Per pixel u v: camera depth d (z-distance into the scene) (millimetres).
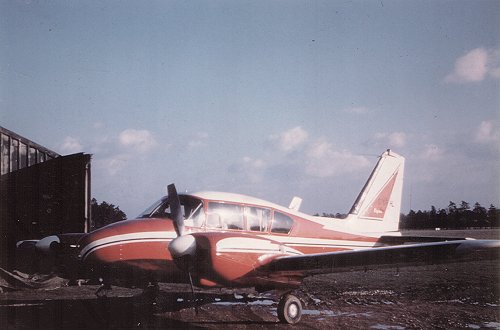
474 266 19328
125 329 7977
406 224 105125
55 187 14477
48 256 10172
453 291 12250
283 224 10742
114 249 8672
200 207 9555
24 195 14367
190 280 8508
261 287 9672
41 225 14273
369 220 13508
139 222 9141
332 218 12516
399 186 14305
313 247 11211
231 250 8508
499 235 53031
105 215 24516
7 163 13836
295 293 12156
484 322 8477
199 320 8930
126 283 9758
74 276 10172
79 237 10328
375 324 8398
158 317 9141
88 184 14344
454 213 103375
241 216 10008
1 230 13789
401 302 10734
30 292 12680
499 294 11734
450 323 8367
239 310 10055
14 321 8477
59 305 10391
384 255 8266
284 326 8461
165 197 9914
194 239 8336
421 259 8031
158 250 8930
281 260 8797
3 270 12852
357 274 16672
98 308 10016
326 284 13930
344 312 9633
